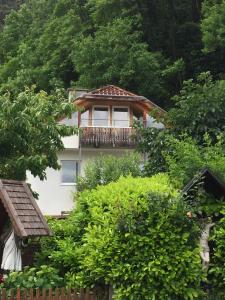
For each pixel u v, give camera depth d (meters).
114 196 10.40
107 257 9.16
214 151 14.12
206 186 10.26
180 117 17.66
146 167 17.72
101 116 33.38
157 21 44.75
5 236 9.98
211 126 17.30
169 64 42.28
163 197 9.44
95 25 44.25
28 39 49.12
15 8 62.06
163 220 9.22
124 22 41.84
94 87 39.53
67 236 11.30
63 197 31.98
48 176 32.03
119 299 8.98
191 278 9.09
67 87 43.19
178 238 9.18
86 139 32.25
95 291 9.44
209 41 37.62
